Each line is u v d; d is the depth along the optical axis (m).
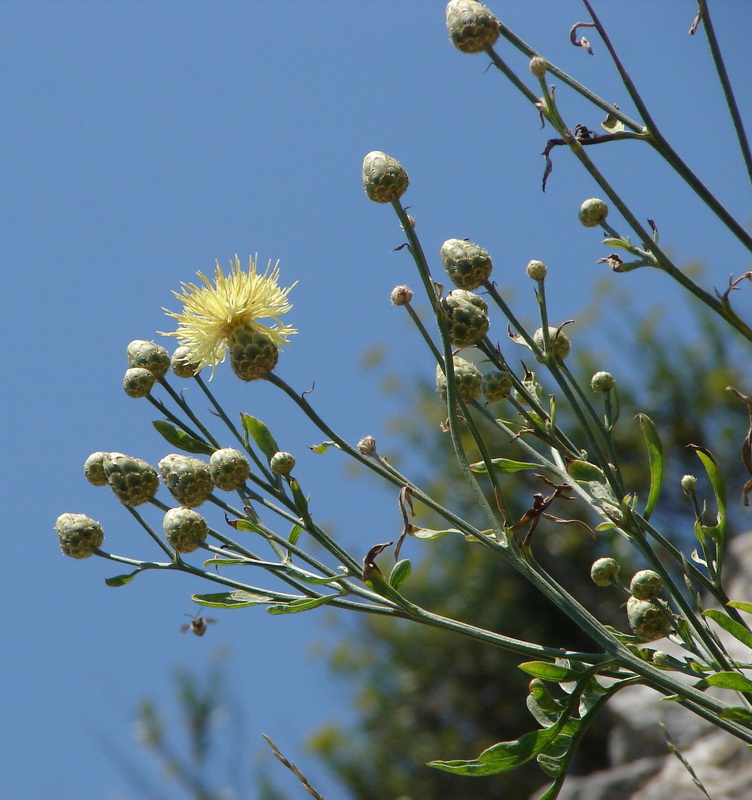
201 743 2.55
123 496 1.41
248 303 1.42
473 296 1.40
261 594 1.38
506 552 1.36
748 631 1.34
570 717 1.35
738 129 1.33
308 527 1.39
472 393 1.39
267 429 1.40
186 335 1.42
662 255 1.34
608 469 1.37
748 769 1.98
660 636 1.37
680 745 2.19
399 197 1.36
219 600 1.38
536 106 1.34
